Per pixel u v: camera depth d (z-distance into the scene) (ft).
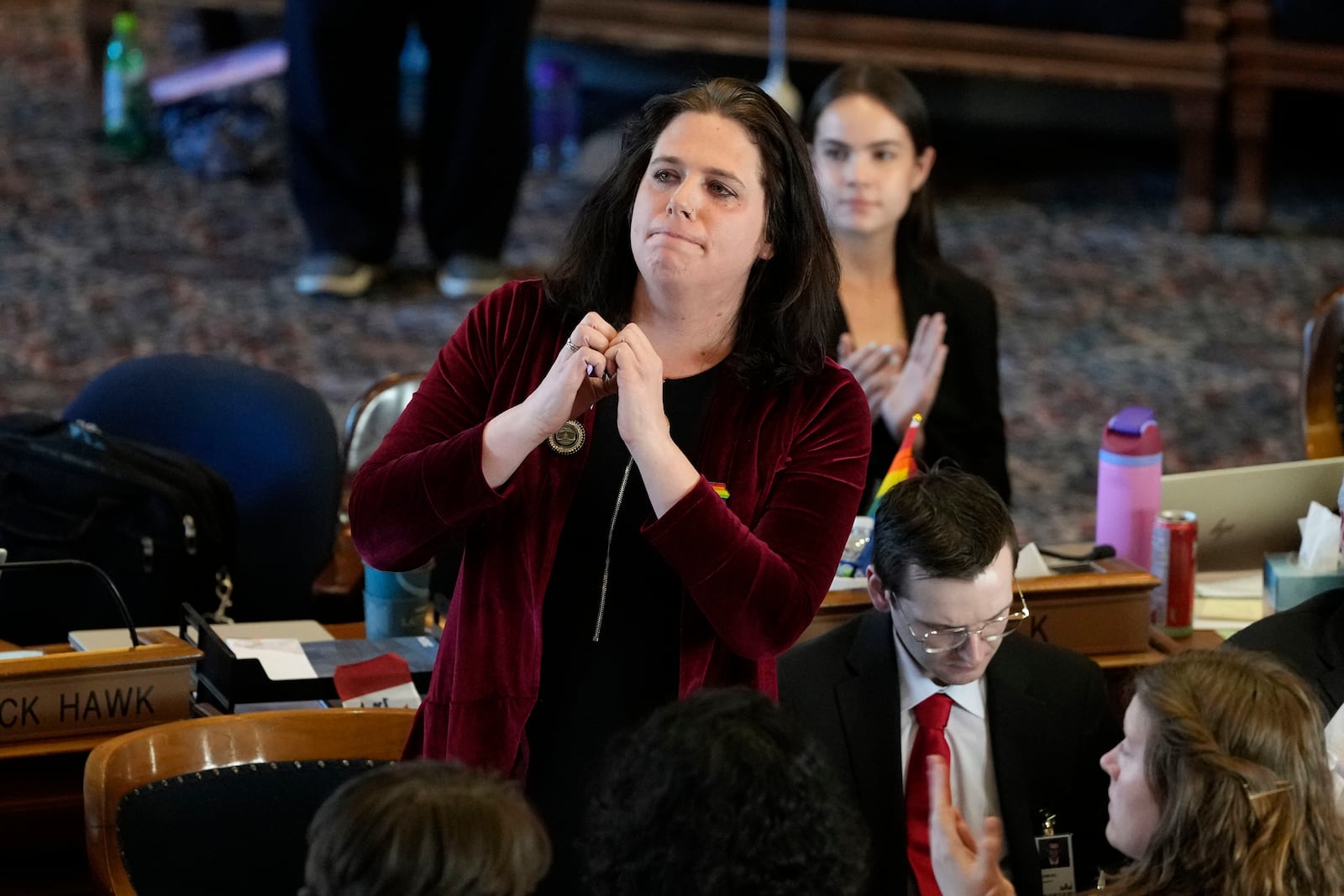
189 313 65.62
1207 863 20.98
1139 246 80.64
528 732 22.98
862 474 23.17
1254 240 82.58
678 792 17.24
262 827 26.21
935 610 27.27
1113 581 33.24
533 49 89.81
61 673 28.91
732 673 23.09
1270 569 35.22
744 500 22.70
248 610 40.52
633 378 21.21
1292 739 21.36
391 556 22.65
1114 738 29.66
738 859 17.06
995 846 21.42
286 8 67.21
